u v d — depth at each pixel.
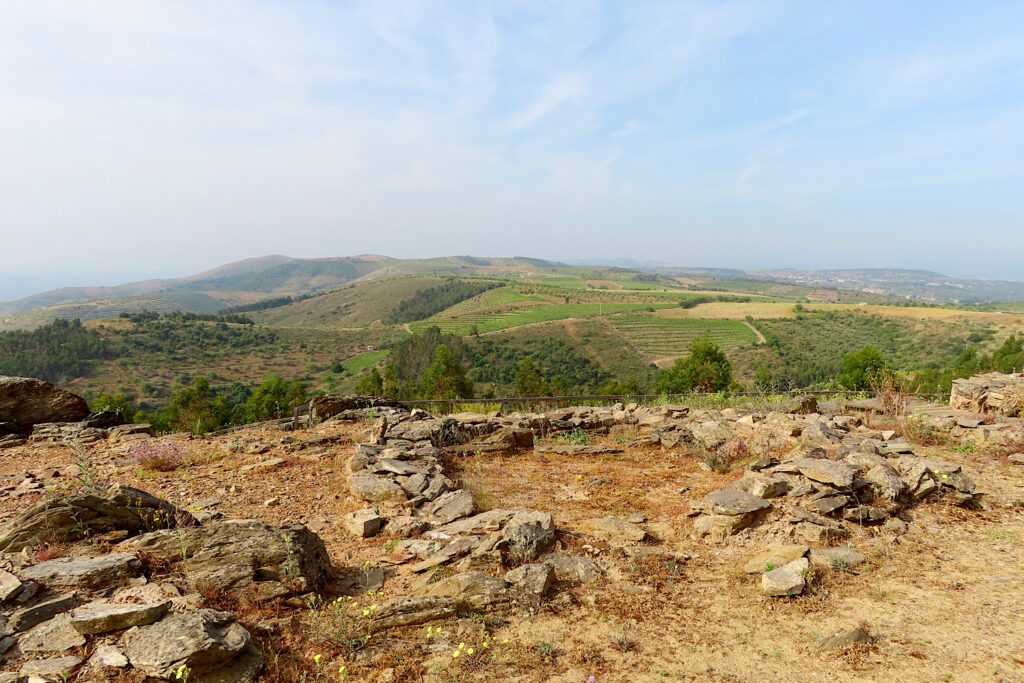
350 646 4.56
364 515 7.40
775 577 5.89
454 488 8.95
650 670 4.54
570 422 13.45
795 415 12.61
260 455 10.80
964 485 8.24
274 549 5.37
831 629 5.17
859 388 40.62
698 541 7.27
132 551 5.38
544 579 5.72
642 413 14.28
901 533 7.25
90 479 8.20
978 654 4.69
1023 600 5.59
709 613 5.52
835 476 7.89
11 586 4.53
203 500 8.16
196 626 4.18
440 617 5.12
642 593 5.89
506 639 4.92
